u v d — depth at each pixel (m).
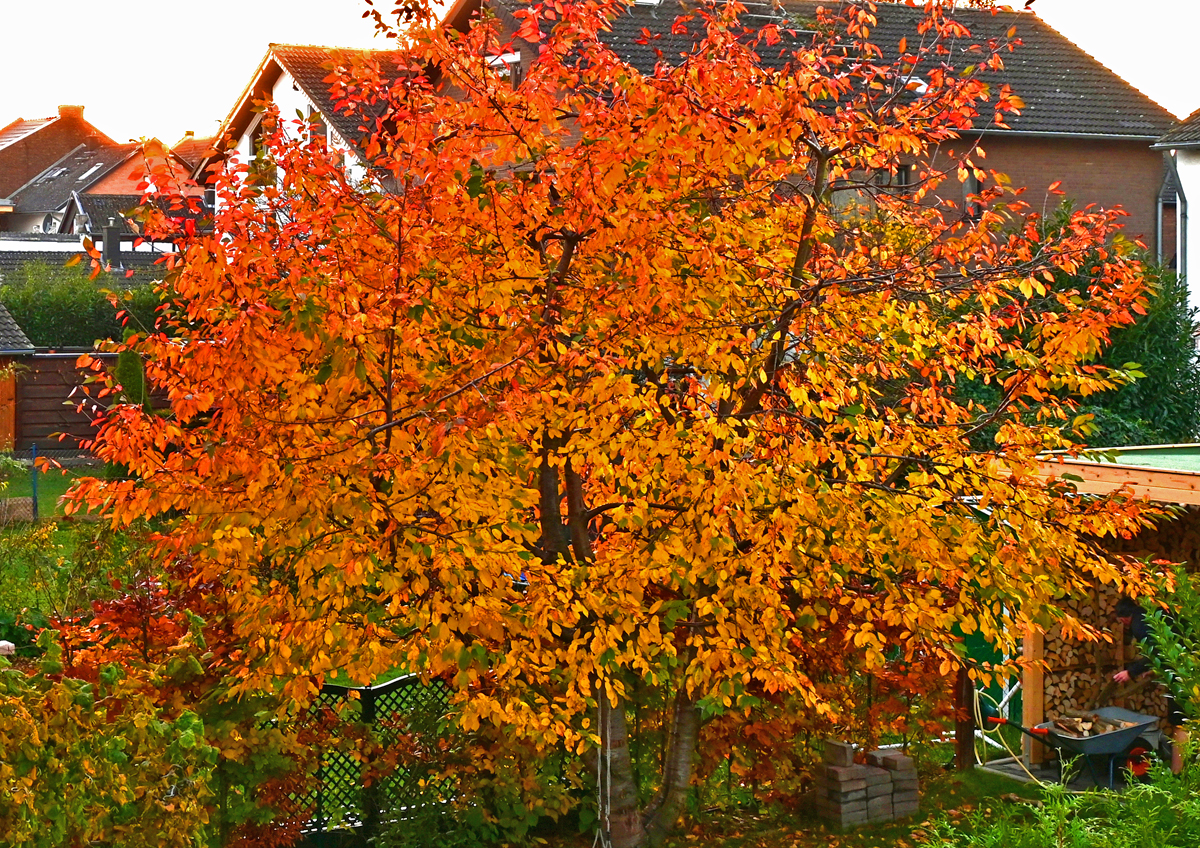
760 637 7.78
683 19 7.61
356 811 9.20
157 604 8.32
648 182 6.90
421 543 6.58
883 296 7.77
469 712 7.40
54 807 5.16
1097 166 27.92
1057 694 12.09
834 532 7.84
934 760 11.25
